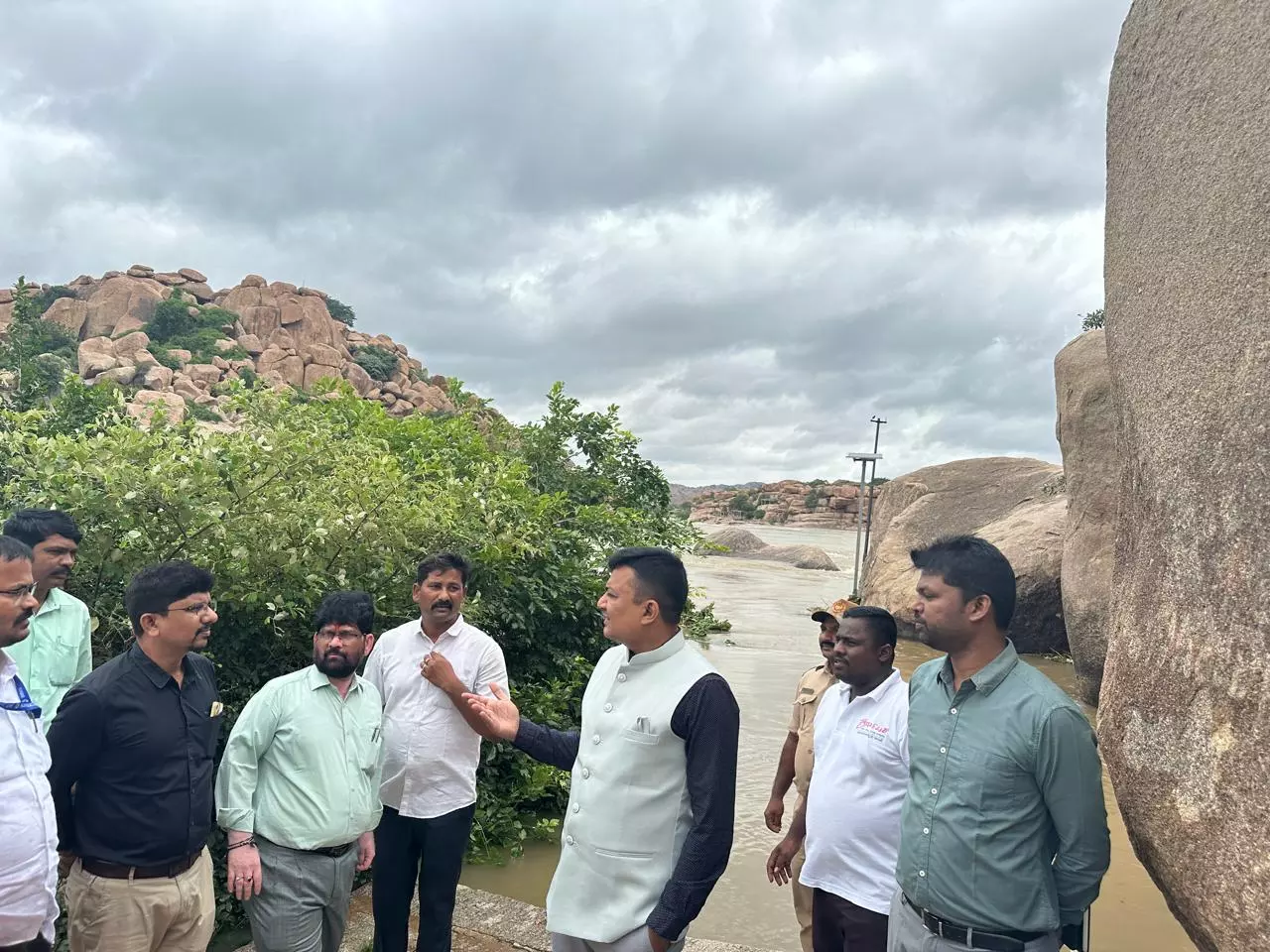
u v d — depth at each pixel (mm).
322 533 4918
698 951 4246
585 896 2467
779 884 3951
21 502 4781
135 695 2756
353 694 3422
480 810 5770
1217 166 2941
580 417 10648
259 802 3201
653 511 10734
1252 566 2432
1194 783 2459
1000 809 2385
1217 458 2664
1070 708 2377
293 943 3148
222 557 4645
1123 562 3389
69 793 2707
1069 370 10953
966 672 2570
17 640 2410
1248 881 2209
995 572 2518
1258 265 2650
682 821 2447
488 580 6383
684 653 2590
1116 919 4840
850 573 32688
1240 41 2926
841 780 3193
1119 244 3691
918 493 18312
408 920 3865
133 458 4660
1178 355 3008
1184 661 2613
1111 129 3900
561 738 2996
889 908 2951
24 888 2361
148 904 2732
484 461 8281
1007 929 2359
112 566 4516
